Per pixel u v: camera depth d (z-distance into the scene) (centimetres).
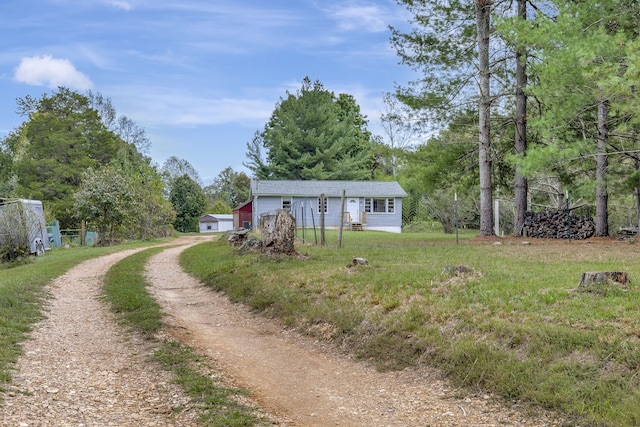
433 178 2394
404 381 604
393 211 3875
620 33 1201
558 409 475
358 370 659
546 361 545
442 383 580
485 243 1795
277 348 772
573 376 508
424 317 722
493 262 1135
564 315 631
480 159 2081
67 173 4206
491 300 730
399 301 801
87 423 447
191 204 7388
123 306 984
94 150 4778
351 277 1007
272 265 1272
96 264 1802
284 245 1390
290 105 5322
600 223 1973
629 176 1866
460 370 579
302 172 4978
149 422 459
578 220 1978
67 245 2953
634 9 1386
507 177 2466
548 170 2067
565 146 1459
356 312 811
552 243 1748
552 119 1416
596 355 525
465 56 2150
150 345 730
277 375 641
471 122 2252
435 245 1736
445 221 4094
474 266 1052
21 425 427
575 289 733
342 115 5872
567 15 1356
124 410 487
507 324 629
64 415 462
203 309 1067
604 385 480
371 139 5944
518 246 1631
